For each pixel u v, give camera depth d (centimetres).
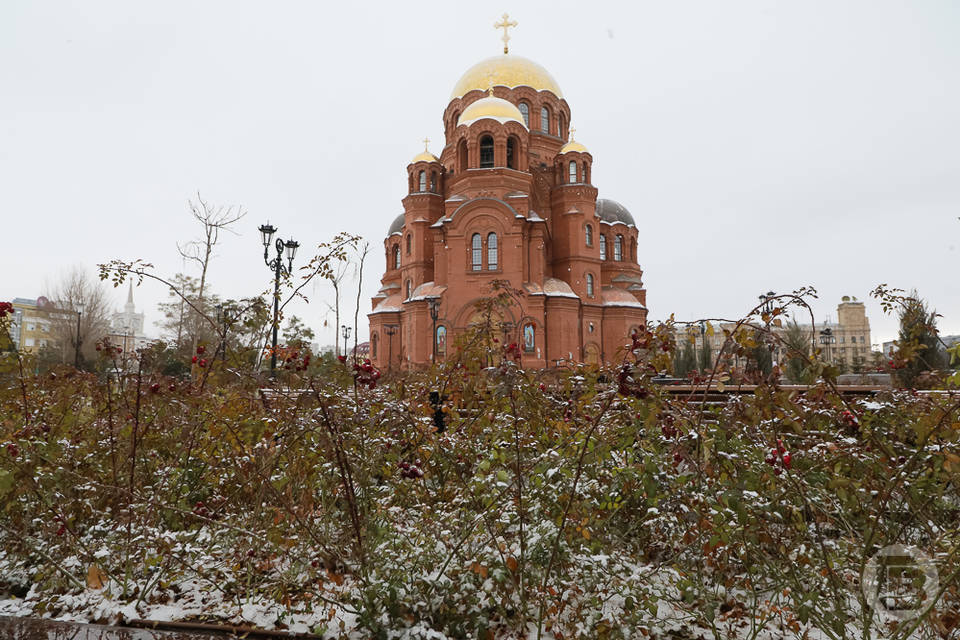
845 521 390
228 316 570
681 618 379
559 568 381
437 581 356
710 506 347
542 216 4106
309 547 428
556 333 3512
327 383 440
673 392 519
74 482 496
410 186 4197
